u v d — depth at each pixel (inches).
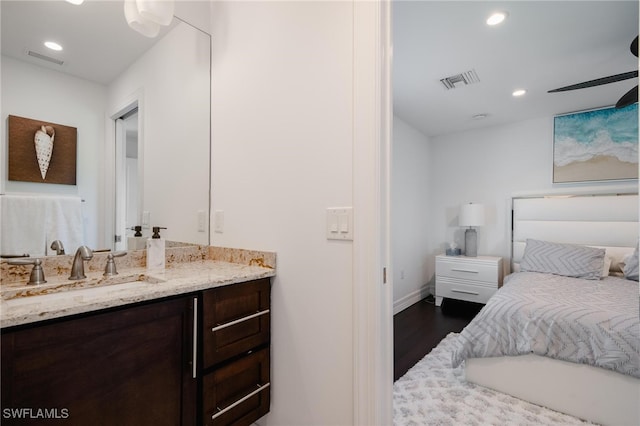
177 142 64.5
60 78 51.4
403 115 140.4
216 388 46.4
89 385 34.7
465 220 149.7
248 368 50.8
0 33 45.6
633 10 70.8
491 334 76.1
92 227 54.5
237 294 49.4
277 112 54.6
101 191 55.7
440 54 90.1
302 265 50.4
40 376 31.4
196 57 66.7
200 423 44.5
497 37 81.7
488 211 156.5
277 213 54.4
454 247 157.5
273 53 55.6
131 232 59.2
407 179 152.8
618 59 92.4
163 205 62.9
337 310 45.9
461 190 164.1
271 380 54.7
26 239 47.1
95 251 54.8
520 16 73.3
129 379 37.8
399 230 145.9
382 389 42.0
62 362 32.9
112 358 36.4
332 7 47.6
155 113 62.0
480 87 111.7
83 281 45.8
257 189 57.8
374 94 41.8
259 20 58.2
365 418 42.2
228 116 63.9
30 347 30.9
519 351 71.7
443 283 150.1
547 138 141.2
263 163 56.8
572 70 99.5
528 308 73.8
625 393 61.2
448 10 71.5
